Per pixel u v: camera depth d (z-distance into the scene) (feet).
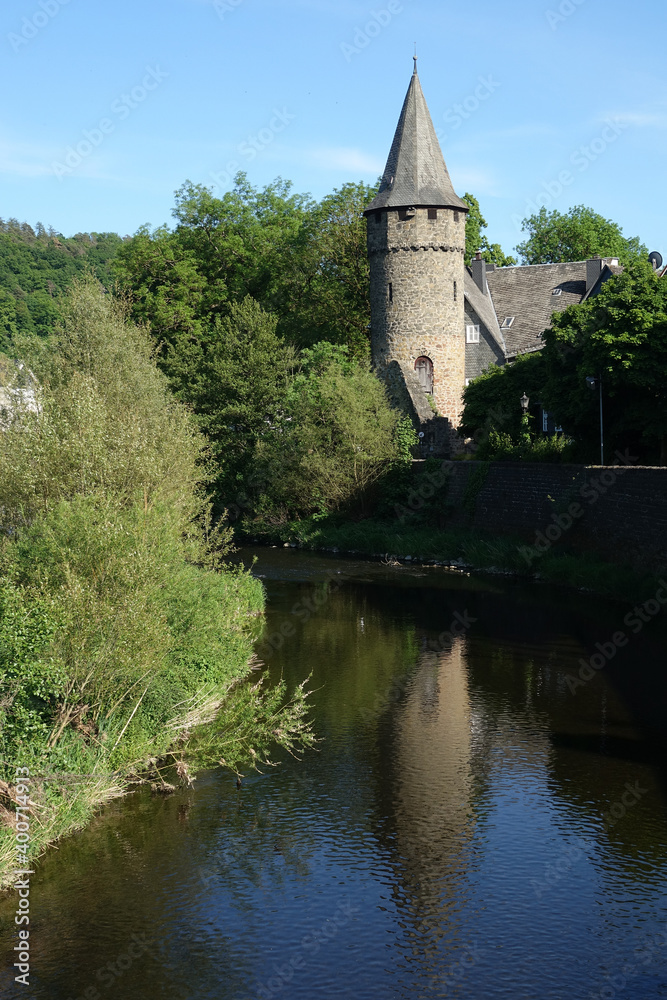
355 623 71.92
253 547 120.06
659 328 87.51
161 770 41.93
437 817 37.37
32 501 50.21
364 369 131.03
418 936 29.40
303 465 123.34
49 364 69.77
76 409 54.03
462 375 146.51
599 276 156.25
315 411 125.18
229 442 130.41
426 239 140.97
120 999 26.68
